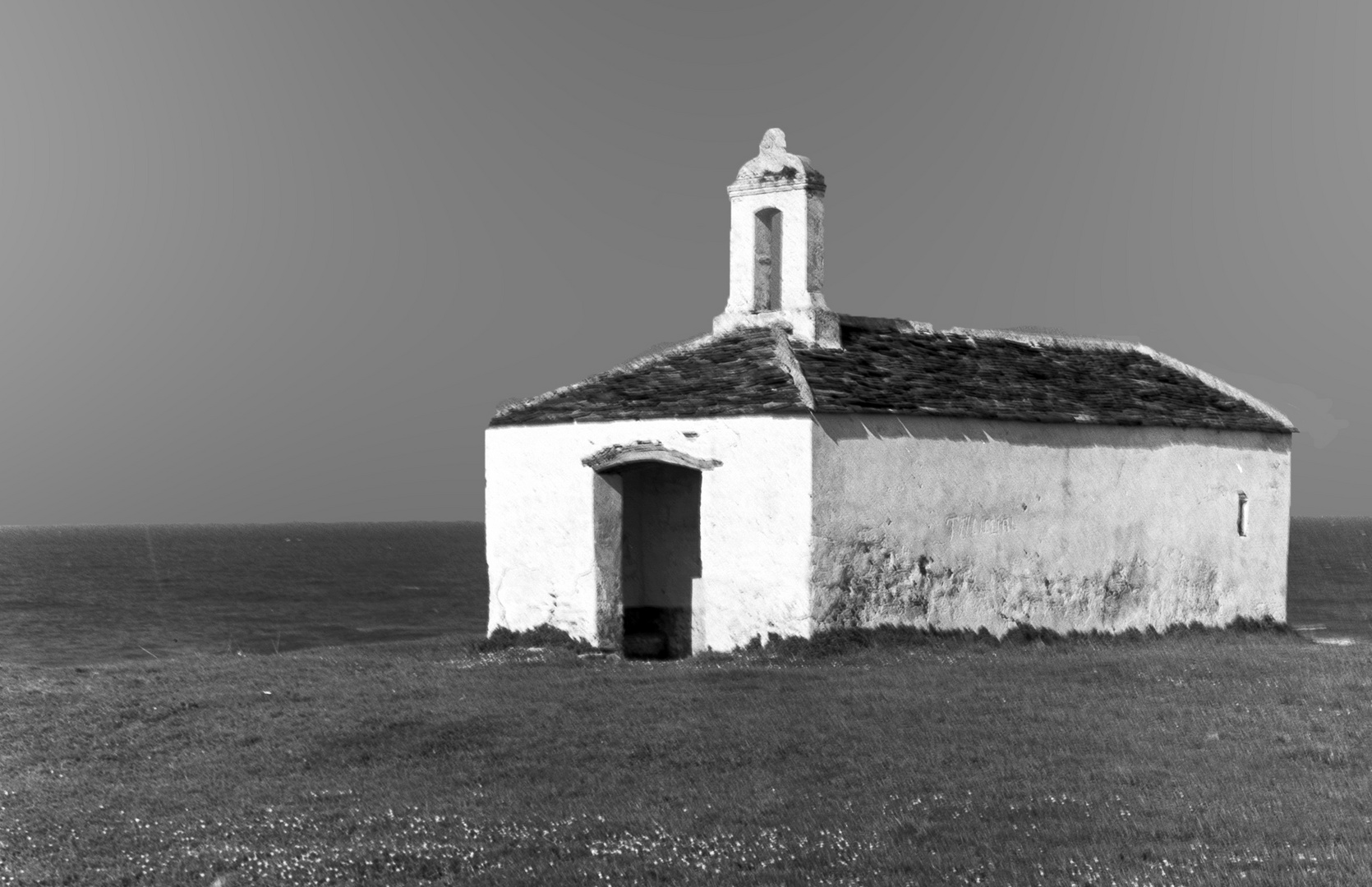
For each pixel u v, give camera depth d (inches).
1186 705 668.7
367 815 531.2
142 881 475.8
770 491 858.1
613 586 936.9
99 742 660.7
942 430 902.4
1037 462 949.2
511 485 990.4
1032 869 444.1
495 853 477.7
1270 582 1096.2
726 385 904.9
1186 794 522.0
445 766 591.5
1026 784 537.0
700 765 575.8
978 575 916.0
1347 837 468.8
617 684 741.9
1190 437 1038.4
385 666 862.5
